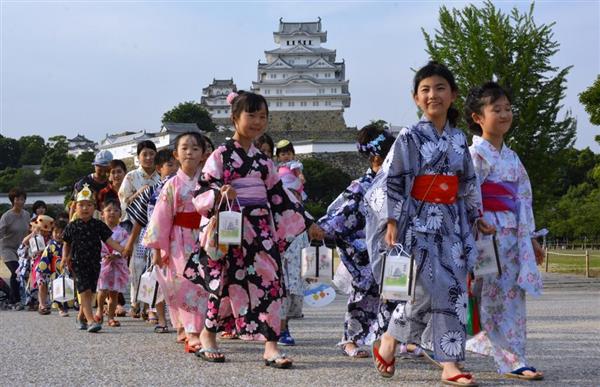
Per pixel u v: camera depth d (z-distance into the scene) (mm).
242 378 4594
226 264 5199
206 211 5125
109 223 8859
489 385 4379
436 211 4469
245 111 5207
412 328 4414
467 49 19484
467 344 5039
